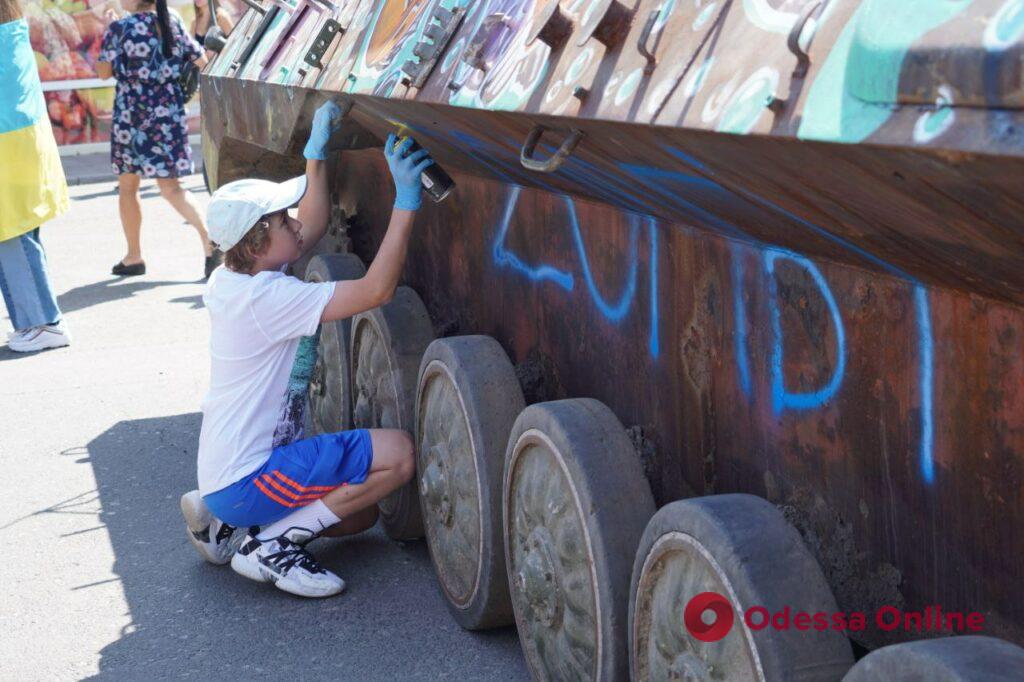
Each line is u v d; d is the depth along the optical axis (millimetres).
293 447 3299
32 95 6125
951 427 1649
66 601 3473
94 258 8844
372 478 3328
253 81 3910
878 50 1093
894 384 1759
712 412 2293
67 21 13500
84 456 4711
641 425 2576
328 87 3025
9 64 5953
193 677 2984
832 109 1151
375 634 3129
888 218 1376
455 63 2246
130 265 8172
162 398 5430
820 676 1704
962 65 993
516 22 2066
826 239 1672
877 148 1094
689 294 2297
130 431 4977
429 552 3559
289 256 3191
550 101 1747
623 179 2010
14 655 3168
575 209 2709
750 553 1775
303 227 3291
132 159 7766
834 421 1923
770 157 1352
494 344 2910
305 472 3262
